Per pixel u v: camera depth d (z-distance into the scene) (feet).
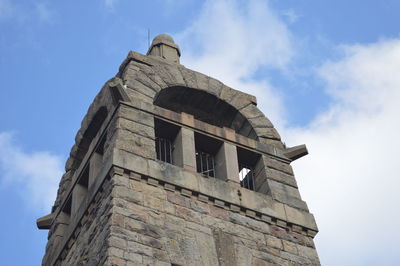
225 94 88.74
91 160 79.36
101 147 79.36
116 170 70.90
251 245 71.36
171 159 78.69
